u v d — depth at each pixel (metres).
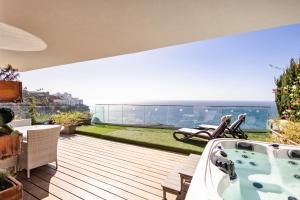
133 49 3.14
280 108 5.98
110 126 8.64
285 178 2.78
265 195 2.42
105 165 4.09
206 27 2.20
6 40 2.71
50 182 3.30
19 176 3.50
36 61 4.07
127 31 2.34
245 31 2.31
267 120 6.65
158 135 6.65
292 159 2.90
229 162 2.32
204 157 2.54
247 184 2.55
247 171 2.84
